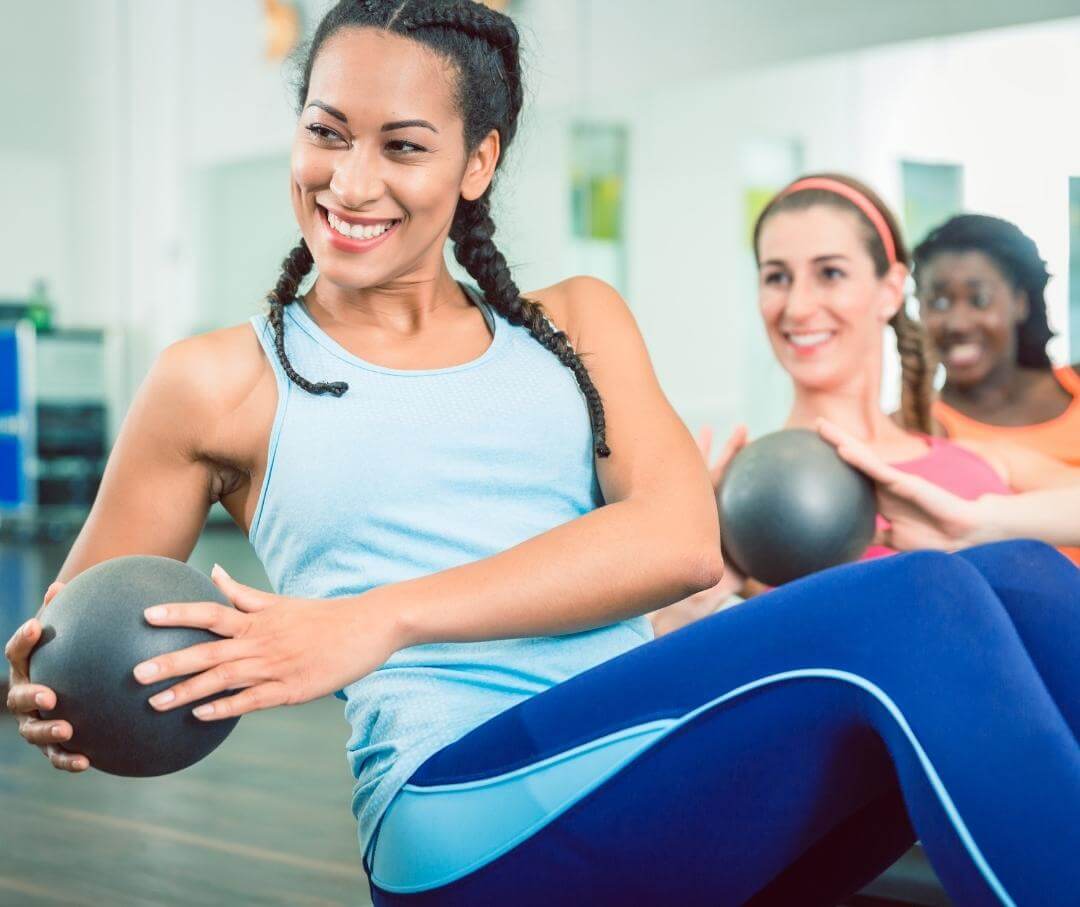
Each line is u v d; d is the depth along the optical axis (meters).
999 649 0.84
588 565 1.06
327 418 1.13
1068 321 2.68
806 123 3.28
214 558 5.50
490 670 1.11
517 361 1.19
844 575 0.90
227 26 6.17
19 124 7.14
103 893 1.86
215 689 0.98
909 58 3.04
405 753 1.07
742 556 2.10
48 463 6.88
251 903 1.82
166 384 1.15
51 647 1.00
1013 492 2.62
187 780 2.52
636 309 3.72
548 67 3.92
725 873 0.96
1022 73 2.83
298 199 1.15
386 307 1.19
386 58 1.10
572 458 1.18
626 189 3.74
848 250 2.75
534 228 3.93
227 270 6.33
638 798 0.94
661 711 0.93
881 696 0.85
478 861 1.01
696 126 3.57
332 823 2.23
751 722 0.90
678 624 2.29
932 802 0.83
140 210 6.73
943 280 2.77
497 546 1.14
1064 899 0.78
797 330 2.79
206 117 6.34
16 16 7.16
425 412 1.14
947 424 2.71
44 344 6.82
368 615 1.00
